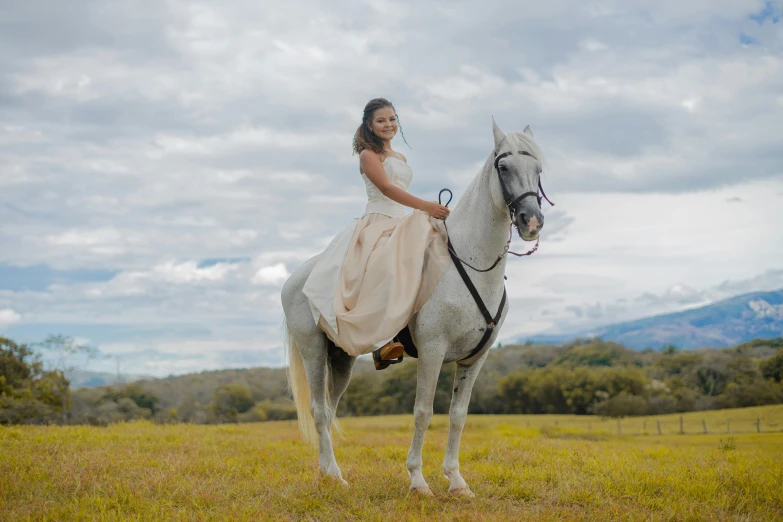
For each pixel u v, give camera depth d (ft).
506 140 16.40
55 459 21.66
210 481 18.92
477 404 225.97
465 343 17.12
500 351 333.62
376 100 19.03
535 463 23.53
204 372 271.90
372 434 46.47
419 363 17.19
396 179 18.76
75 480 18.06
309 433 20.57
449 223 17.84
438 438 39.19
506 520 14.82
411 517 14.88
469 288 16.88
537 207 15.55
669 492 17.90
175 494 17.20
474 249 16.99
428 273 17.10
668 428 124.26
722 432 107.34
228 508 15.88
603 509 16.12
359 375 213.05
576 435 61.46
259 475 20.62
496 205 16.46
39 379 101.91
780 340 264.52
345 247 18.89
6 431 29.45
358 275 18.04
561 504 17.11
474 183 17.62
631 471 20.51
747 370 202.08
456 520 14.87
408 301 16.69
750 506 16.48
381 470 21.72
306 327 19.67
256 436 38.11
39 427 35.12
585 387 202.80
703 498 17.38
